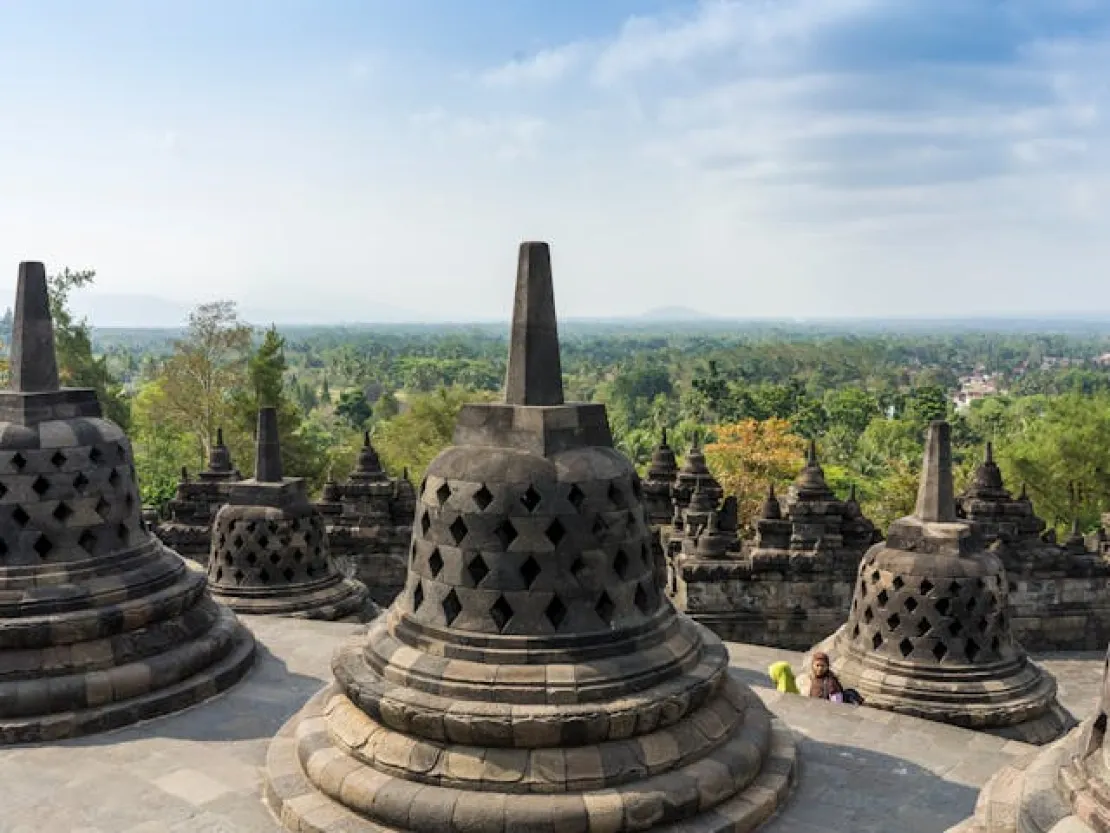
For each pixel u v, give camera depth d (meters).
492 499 9.09
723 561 23.20
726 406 101.44
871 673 14.41
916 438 89.19
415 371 159.88
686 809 8.66
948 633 14.16
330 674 13.97
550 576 9.02
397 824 8.41
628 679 8.92
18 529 11.82
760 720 10.26
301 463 54.56
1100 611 24.39
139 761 10.80
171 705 12.24
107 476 12.48
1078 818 6.26
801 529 23.44
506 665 8.85
